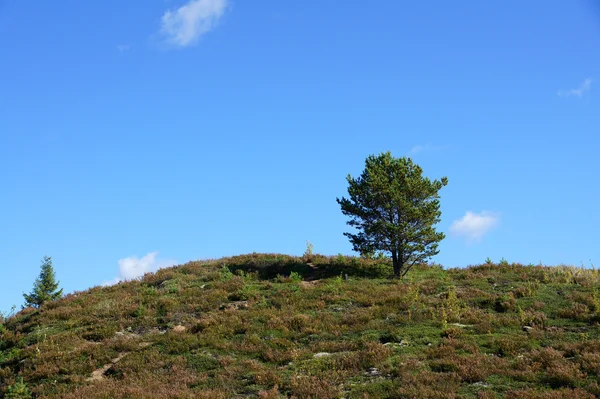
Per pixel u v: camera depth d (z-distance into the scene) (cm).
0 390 1933
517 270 3222
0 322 3011
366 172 3525
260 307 2670
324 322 2352
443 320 2192
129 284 3484
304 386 1650
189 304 2789
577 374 1534
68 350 2259
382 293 2756
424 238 3350
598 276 2809
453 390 1505
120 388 1773
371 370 1753
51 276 5431
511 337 1956
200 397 1630
